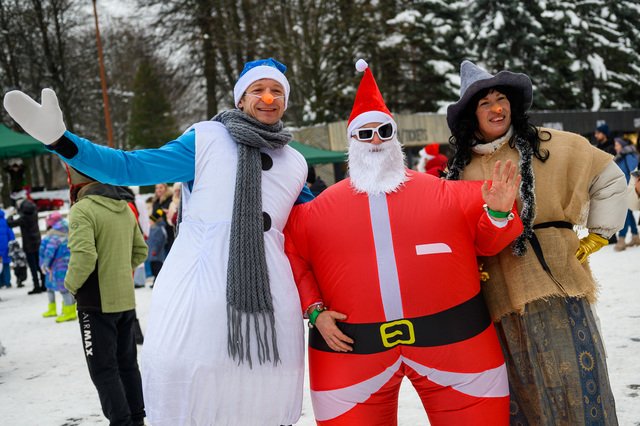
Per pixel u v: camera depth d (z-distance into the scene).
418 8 25.64
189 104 26.52
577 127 23.88
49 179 38.84
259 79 2.77
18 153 16.72
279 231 2.69
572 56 27.56
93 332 3.70
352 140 2.66
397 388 2.61
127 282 3.89
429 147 11.12
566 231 2.74
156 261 9.64
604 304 6.01
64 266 8.27
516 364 2.74
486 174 2.84
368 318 2.50
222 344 2.50
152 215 9.78
